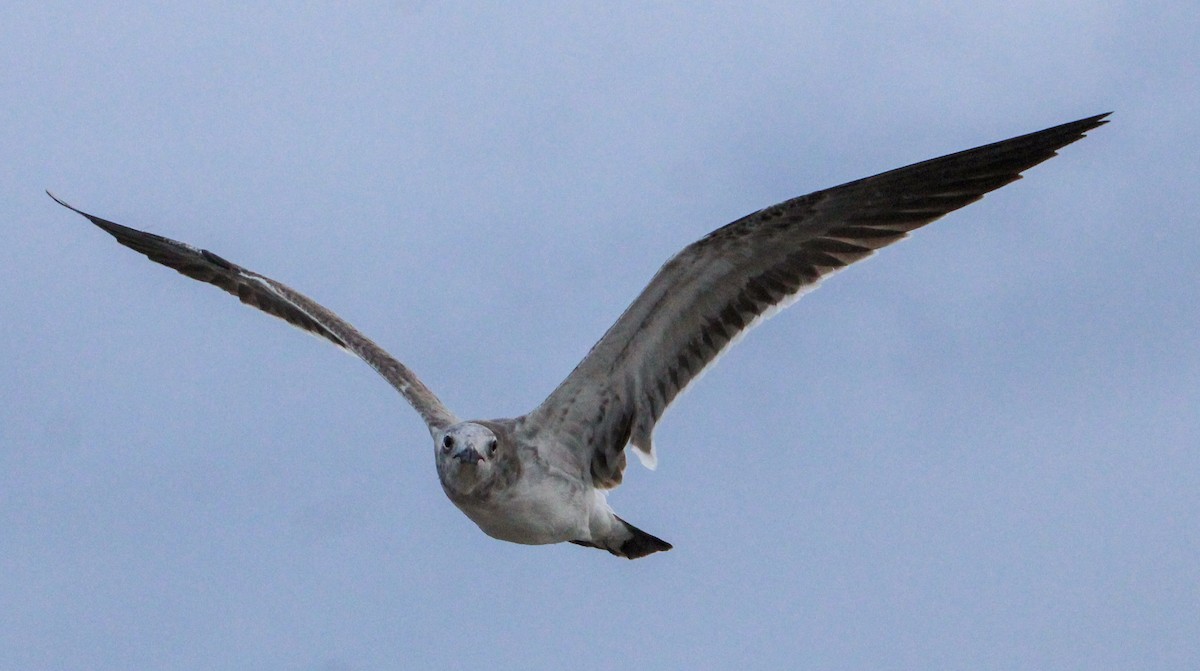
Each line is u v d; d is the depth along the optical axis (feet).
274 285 58.75
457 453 46.83
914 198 47.32
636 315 47.70
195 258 61.77
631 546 52.21
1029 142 46.29
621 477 50.19
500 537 49.85
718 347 48.62
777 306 48.14
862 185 46.62
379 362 53.47
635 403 49.39
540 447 49.11
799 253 47.83
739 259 47.37
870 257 47.52
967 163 46.93
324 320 56.34
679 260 46.75
